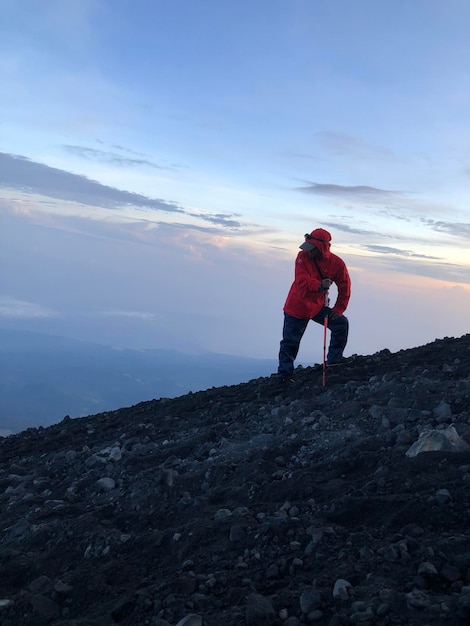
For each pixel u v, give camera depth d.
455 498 2.56
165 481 3.76
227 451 4.25
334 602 2.00
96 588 2.53
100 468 4.61
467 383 4.42
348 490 3.01
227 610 2.14
